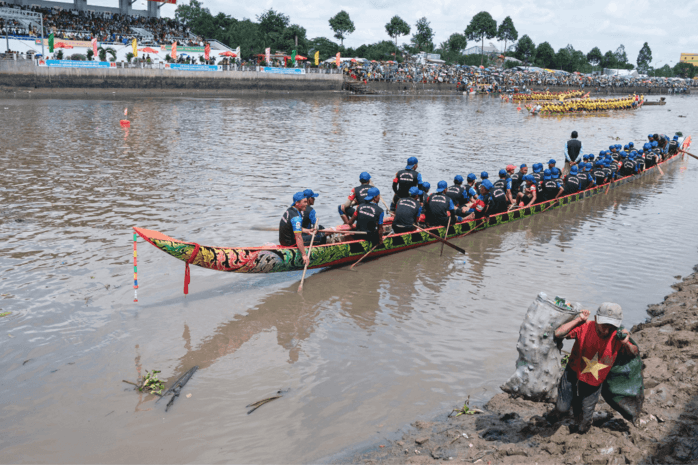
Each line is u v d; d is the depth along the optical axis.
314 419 5.37
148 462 4.70
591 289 8.94
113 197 13.38
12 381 5.85
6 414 5.32
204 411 5.46
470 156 22.62
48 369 6.10
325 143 24.81
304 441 5.02
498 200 13.02
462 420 5.29
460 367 6.42
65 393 5.69
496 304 8.27
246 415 5.41
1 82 43.38
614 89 100.12
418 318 7.73
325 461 4.72
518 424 5.14
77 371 6.09
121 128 26.58
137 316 7.46
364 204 9.94
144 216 11.85
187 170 17.14
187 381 5.97
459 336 7.20
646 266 10.14
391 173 18.08
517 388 4.69
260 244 10.28
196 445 4.94
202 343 6.82
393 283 9.16
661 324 7.25
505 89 82.62
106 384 5.87
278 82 62.28
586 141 29.25
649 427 4.78
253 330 7.24
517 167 20.39
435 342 7.02
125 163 17.88
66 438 5.00
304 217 9.27
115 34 58.31
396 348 6.85
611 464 4.33
